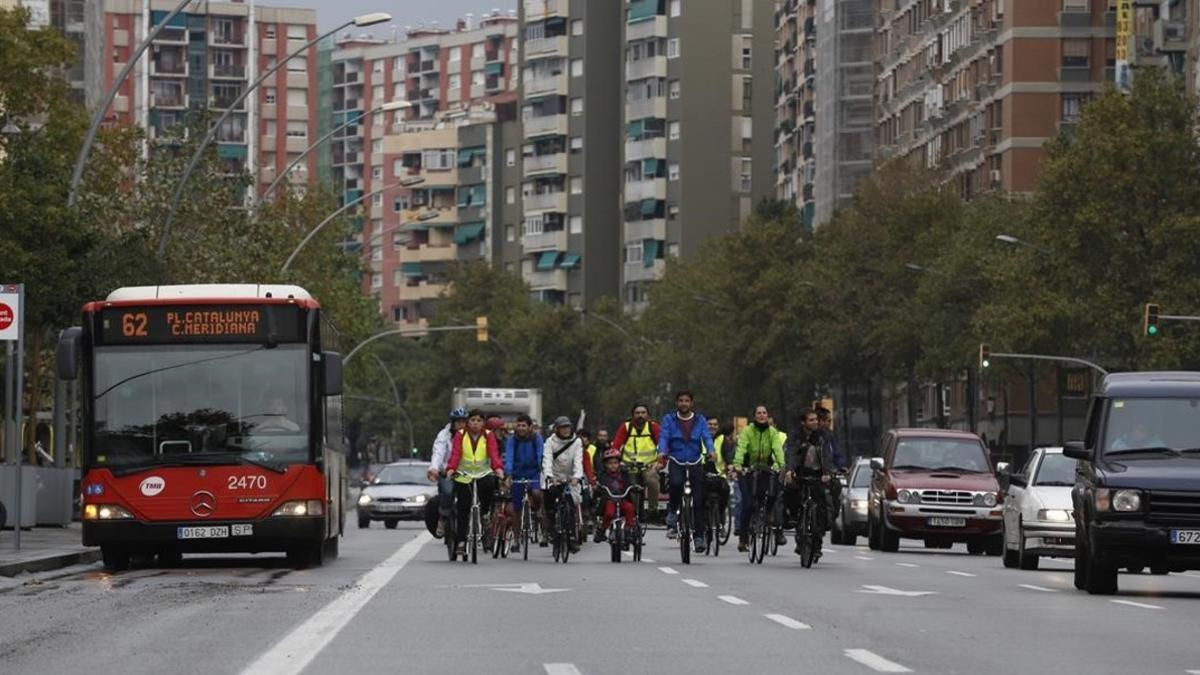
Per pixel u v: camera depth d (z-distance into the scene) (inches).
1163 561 1208.8
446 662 745.6
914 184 4749.0
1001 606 1083.9
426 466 3053.6
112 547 1461.6
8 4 4849.9
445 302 7559.1
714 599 1106.7
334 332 1679.4
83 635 866.1
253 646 808.9
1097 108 3841.0
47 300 2247.8
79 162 2174.0
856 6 6830.7
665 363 5856.3
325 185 4256.9
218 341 1445.6
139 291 1449.3
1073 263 3828.7
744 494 1616.6
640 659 760.3
